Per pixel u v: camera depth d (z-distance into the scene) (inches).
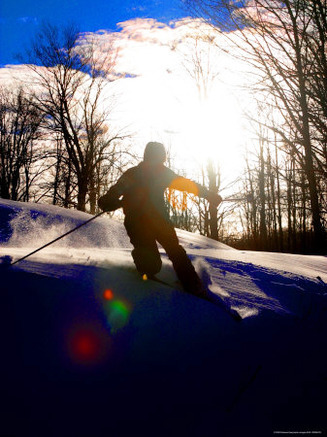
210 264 227.8
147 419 101.7
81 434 92.4
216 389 119.3
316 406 125.6
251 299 185.9
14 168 1381.6
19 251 185.0
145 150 177.6
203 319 146.6
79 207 1152.8
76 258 180.7
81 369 107.3
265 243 1478.8
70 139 1197.7
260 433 109.3
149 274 169.6
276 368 137.8
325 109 339.6
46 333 114.5
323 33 333.7
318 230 435.5
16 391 96.3
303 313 188.9
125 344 120.2
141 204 172.7
